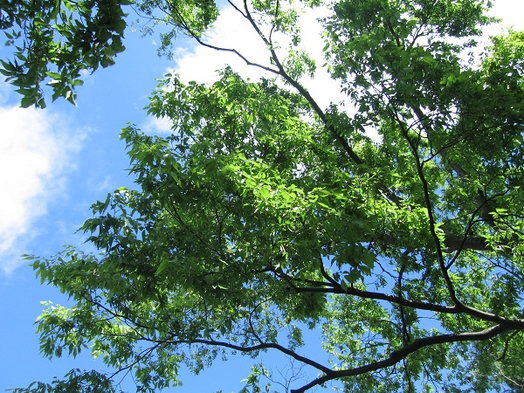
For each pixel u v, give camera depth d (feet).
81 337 26.11
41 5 10.87
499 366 37.04
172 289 22.52
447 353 34.96
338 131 26.43
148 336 26.96
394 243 25.71
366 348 35.96
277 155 29.53
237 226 23.02
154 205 23.57
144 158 18.88
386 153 37.42
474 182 28.66
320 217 19.01
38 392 21.98
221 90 29.68
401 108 22.15
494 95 19.70
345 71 22.21
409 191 33.47
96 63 11.29
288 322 34.42
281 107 31.14
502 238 28.84
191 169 20.99
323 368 24.11
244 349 24.93
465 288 36.37
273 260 22.80
